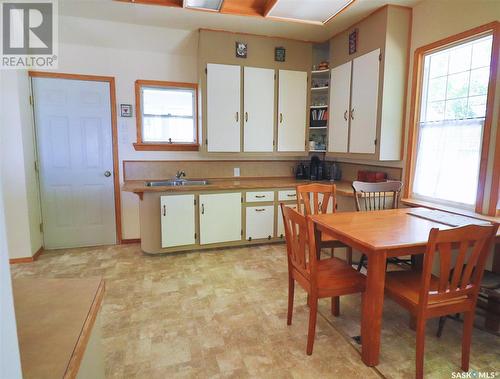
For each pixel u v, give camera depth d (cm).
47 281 120
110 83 392
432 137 312
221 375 185
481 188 262
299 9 268
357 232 204
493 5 249
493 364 196
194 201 377
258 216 405
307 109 433
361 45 356
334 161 463
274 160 463
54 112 379
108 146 401
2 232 48
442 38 292
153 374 185
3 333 48
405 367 193
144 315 247
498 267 231
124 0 260
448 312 180
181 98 420
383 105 330
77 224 402
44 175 383
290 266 229
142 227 377
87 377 97
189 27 370
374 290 187
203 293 282
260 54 403
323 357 201
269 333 225
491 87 251
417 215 249
